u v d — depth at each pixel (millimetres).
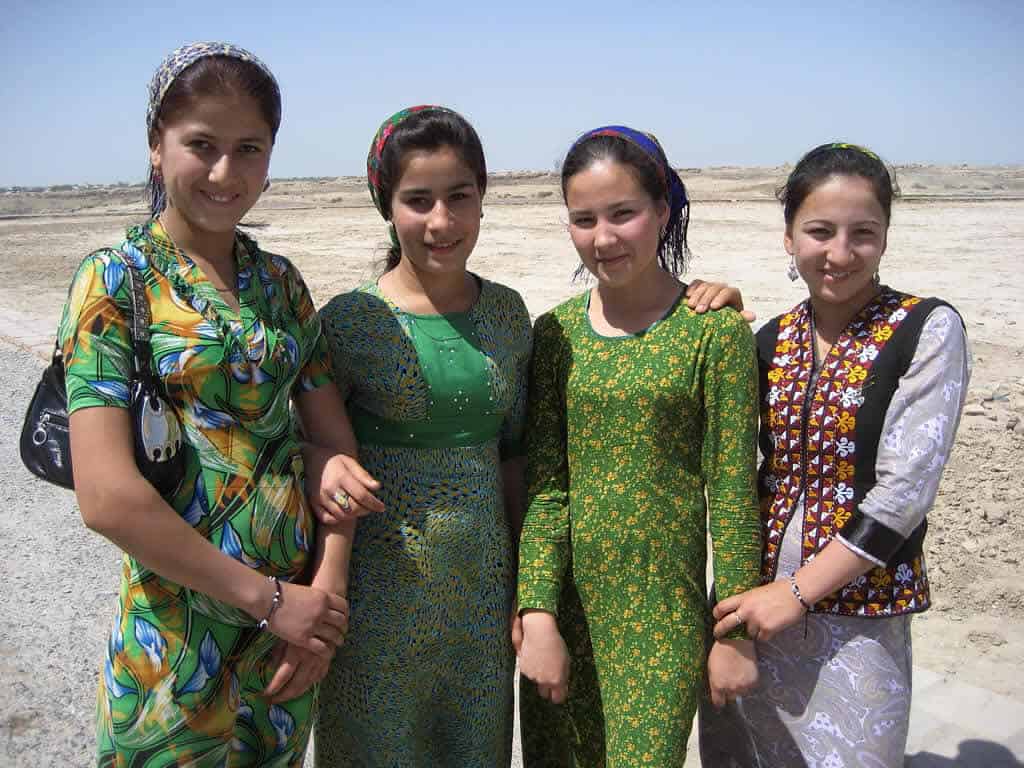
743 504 2375
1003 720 3496
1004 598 4496
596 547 2477
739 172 63875
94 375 1921
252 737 2256
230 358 2057
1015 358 9266
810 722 2426
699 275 16078
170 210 2113
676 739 2383
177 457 2014
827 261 2318
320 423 2381
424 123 2332
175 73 2008
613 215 2371
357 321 2461
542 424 2596
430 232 2352
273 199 51781
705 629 2508
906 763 3232
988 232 22406
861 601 2346
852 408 2328
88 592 4828
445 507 2461
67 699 3818
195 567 1974
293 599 2102
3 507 6039
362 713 2518
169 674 2080
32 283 17281
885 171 2334
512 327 2590
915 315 2309
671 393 2385
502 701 2613
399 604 2453
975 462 6125
